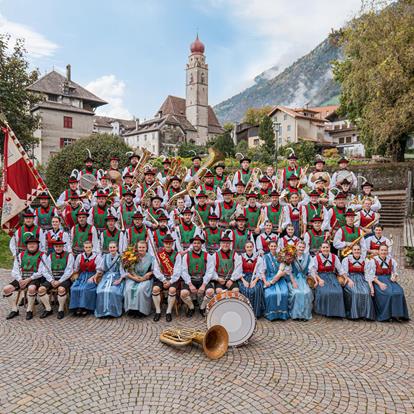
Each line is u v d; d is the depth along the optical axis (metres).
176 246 7.77
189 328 6.45
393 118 17.61
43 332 6.27
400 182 22.56
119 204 9.03
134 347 5.71
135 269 7.21
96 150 16.55
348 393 4.52
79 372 4.96
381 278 7.02
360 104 20.77
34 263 7.02
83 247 7.70
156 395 4.46
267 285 7.02
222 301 5.69
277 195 8.55
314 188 9.77
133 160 11.04
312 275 7.19
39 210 8.53
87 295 6.97
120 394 4.48
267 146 37.94
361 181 18.66
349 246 7.60
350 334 6.25
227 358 5.38
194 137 66.44
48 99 36.41
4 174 8.45
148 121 61.91
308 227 8.30
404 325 6.65
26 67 24.27
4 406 4.24
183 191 9.82
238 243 7.46
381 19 18.64
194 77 69.94
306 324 6.70
